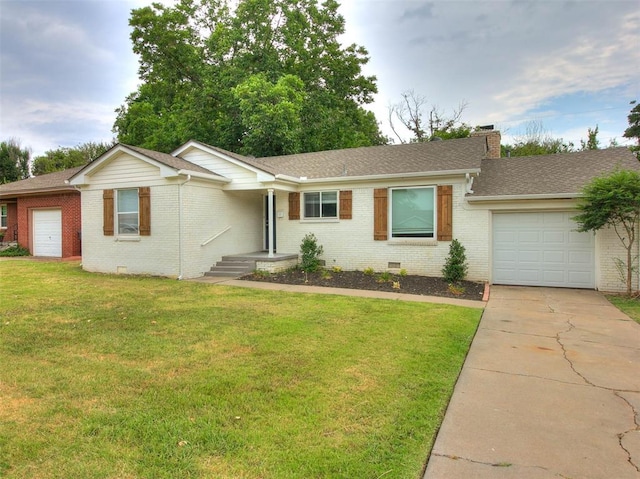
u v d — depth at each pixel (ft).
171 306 25.25
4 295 28.71
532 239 35.37
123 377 13.65
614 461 9.04
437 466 8.84
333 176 41.60
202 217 40.42
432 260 38.37
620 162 36.96
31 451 9.16
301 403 11.76
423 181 38.45
